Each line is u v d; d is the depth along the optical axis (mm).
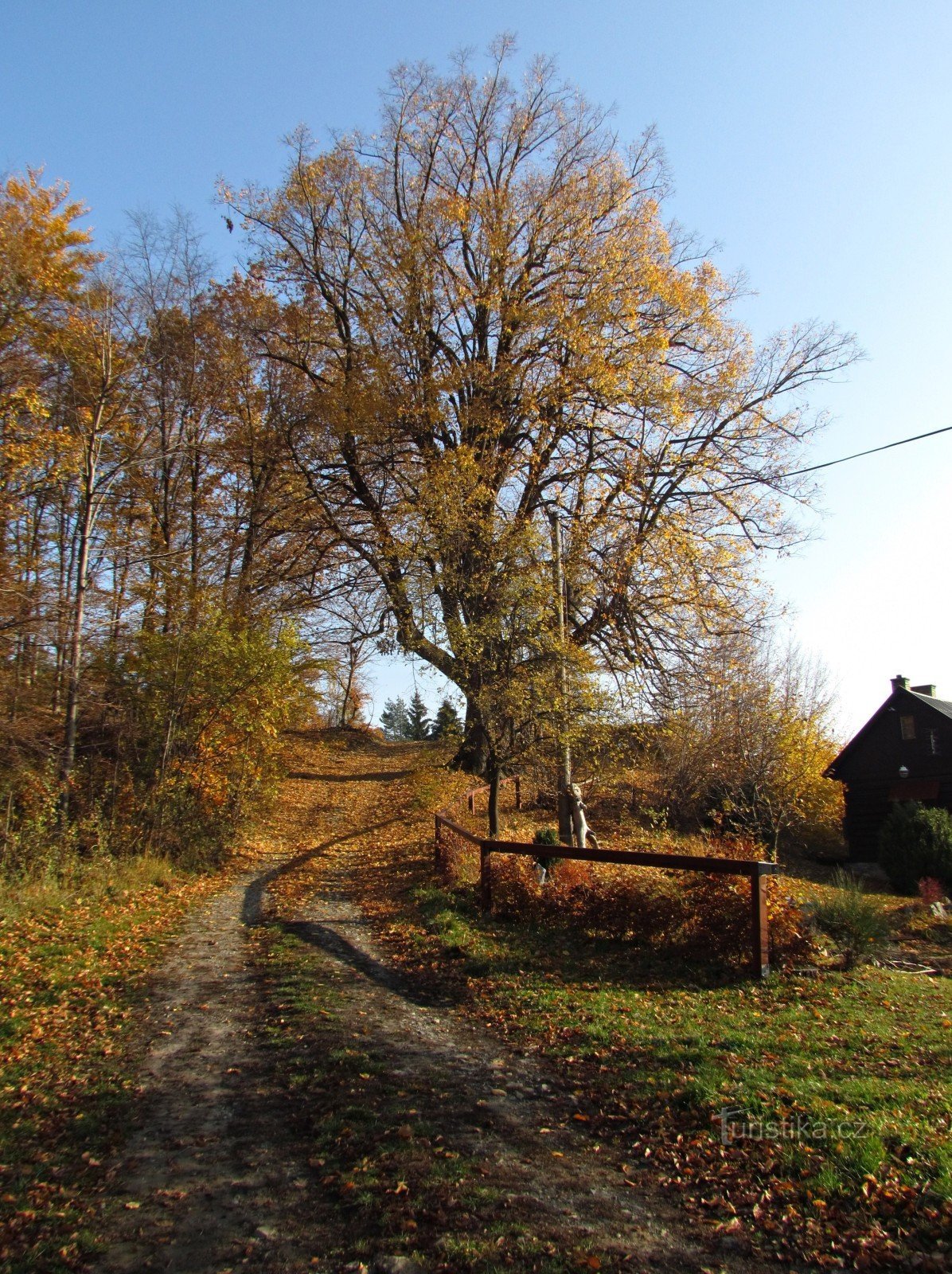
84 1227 4434
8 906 11617
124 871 14570
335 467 26109
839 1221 4121
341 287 26203
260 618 21000
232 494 26203
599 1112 5637
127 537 20000
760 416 22500
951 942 13062
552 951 9953
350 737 43469
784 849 29828
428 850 17625
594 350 21328
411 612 16641
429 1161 4938
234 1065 6770
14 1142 5449
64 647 16672
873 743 32031
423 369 24609
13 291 16203
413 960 10031
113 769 17812
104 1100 6148
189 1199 4695
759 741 24031
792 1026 7117
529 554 15414
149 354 20453
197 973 9719
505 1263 3924
